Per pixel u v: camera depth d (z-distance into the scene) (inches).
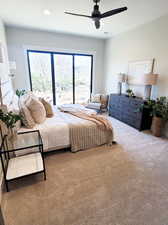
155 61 136.6
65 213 55.4
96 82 226.1
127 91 165.6
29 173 66.3
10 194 63.7
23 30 162.1
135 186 69.5
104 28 158.7
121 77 171.5
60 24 147.7
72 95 221.1
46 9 112.9
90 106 193.9
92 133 104.0
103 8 110.0
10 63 147.6
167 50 123.8
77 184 70.3
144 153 100.1
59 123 97.6
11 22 143.3
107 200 61.4
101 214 55.2
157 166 85.6
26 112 88.5
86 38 197.8
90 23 143.1
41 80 194.9
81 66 214.5
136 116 143.3
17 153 83.0
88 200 61.3
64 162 88.5
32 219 52.9
